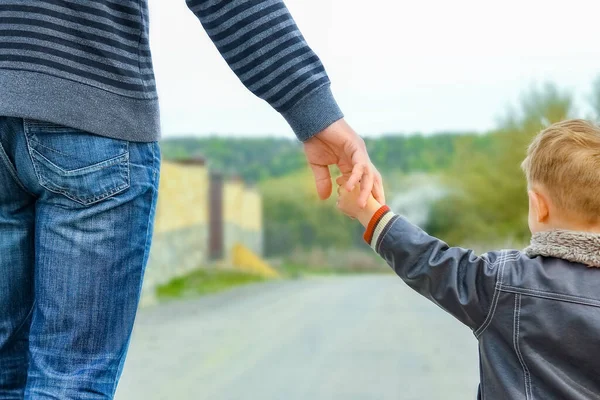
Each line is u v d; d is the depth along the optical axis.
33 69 1.42
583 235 1.79
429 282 1.86
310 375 5.88
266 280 25.17
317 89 1.62
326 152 1.76
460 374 5.88
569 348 1.72
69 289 1.46
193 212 24.41
